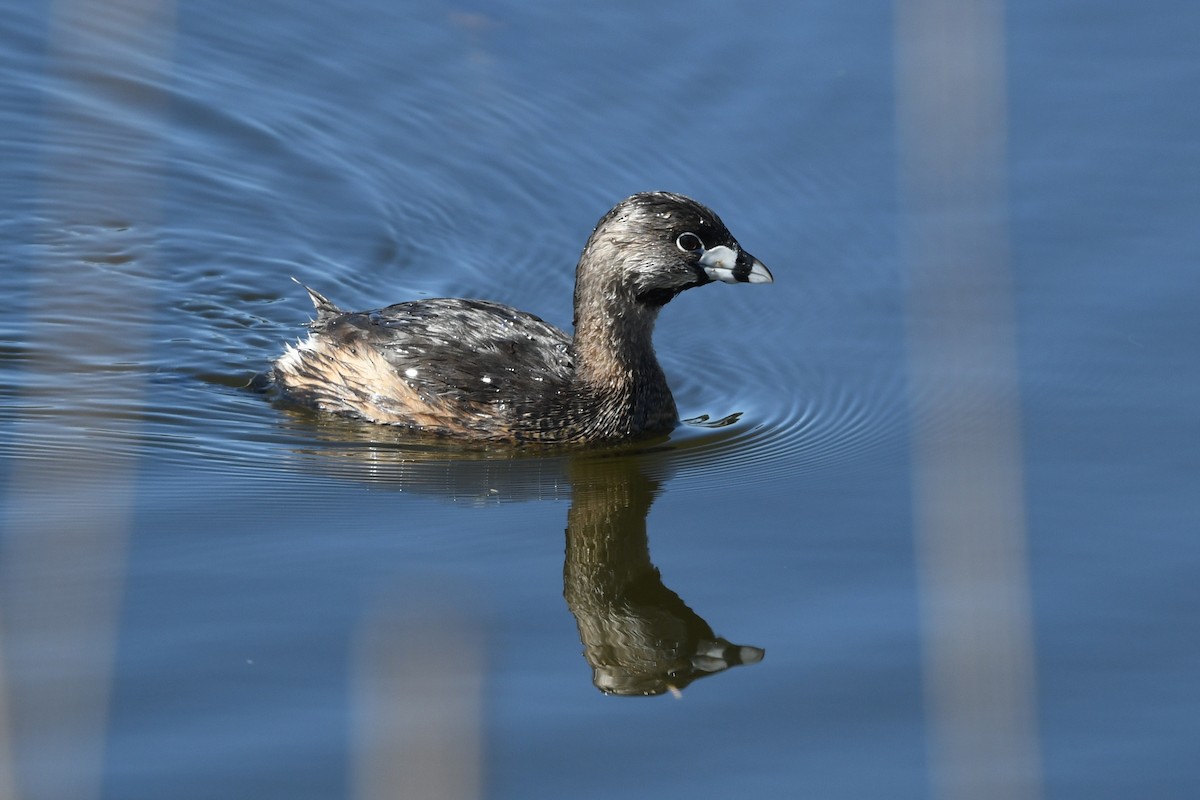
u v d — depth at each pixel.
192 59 19.28
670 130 18.09
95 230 17.05
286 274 16.62
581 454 13.69
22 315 15.38
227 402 14.26
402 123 18.64
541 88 18.80
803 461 13.48
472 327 14.09
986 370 14.47
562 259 16.84
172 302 15.96
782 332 15.69
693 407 14.84
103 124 18.41
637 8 19.72
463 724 5.23
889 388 14.52
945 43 6.57
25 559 10.96
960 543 7.32
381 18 19.97
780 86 18.47
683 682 10.16
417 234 17.30
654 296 14.04
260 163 18.12
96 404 13.88
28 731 8.98
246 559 11.37
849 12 19.41
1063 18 18.89
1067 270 15.52
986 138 6.63
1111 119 17.42
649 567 11.71
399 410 13.89
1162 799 8.86
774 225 16.84
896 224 16.62
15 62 19.17
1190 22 18.72
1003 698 7.09
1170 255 15.61
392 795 5.20
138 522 11.88
